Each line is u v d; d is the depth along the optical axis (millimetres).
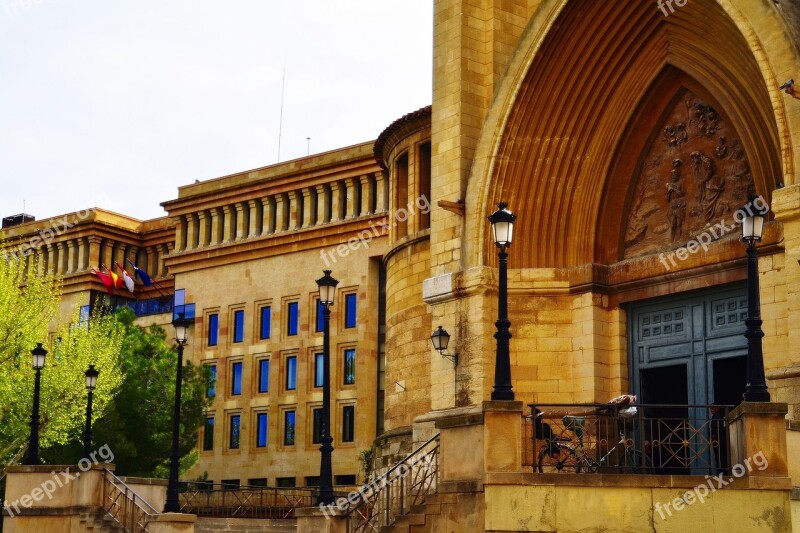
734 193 23562
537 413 19656
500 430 18531
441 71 27109
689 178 24562
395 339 33625
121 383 44938
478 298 25359
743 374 27328
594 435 23109
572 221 25906
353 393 56062
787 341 21547
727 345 23391
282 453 58281
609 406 20047
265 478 58656
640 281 24953
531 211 25828
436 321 26266
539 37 24781
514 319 25578
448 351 25781
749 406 17688
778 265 21891
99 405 43094
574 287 25547
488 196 25547
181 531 26875
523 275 25656
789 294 20375
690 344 24172
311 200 59344
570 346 25469
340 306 57031
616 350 25219
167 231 70875
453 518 19406
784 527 17484
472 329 25344
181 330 28672
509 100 25266
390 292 34594
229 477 59969
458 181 26141
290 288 59219
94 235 69812
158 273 71812
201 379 47844
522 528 18109
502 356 19000
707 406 19109
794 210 20234
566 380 25328
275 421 58875
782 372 20281
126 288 70438
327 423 24062
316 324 58062
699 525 17797
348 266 56969
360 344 55812
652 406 19297
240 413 60375
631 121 25297
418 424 25953
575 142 25547
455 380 25438
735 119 23250
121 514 28219
